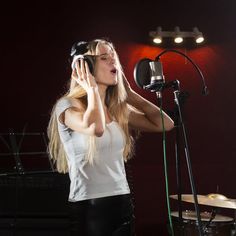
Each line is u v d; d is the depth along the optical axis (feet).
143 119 5.28
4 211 7.41
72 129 4.17
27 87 12.74
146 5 13.34
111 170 4.16
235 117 13.24
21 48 12.80
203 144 13.10
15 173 7.91
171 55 13.20
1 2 12.84
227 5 13.61
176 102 4.73
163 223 12.64
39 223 7.30
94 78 4.22
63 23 12.98
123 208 4.14
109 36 13.08
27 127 12.60
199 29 13.46
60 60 12.85
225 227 8.95
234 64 13.38
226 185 12.97
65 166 4.63
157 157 12.93
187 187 12.78
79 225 4.02
